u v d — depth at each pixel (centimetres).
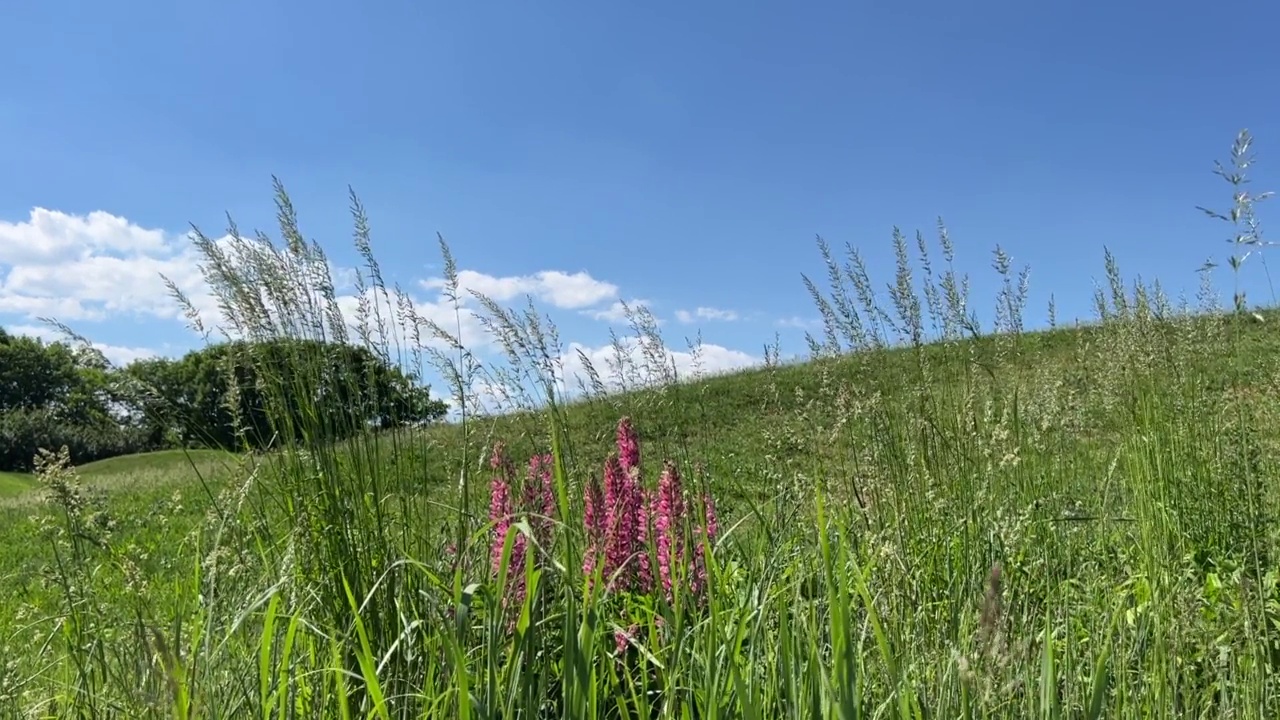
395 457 342
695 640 272
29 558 848
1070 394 492
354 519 308
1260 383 512
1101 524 410
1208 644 307
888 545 311
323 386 334
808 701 229
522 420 382
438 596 294
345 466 323
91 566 361
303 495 310
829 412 470
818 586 301
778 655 251
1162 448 495
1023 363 527
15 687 333
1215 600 375
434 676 255
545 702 253
